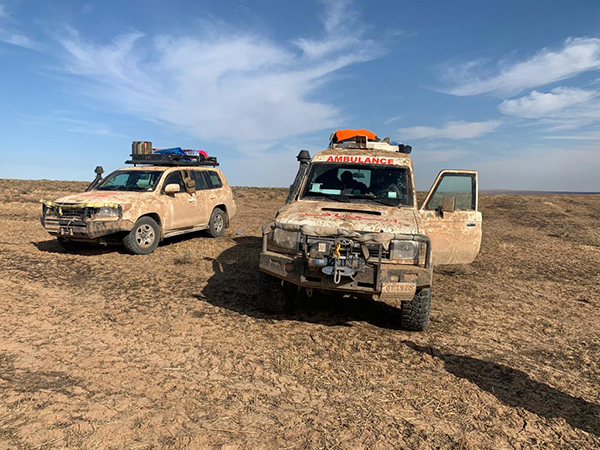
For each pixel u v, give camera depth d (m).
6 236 11.15
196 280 7.41
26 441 2.77
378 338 5.10
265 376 3.96
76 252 9.51
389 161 6.74
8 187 35.78
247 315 5.72
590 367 4.59
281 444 2.93
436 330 5.50
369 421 3.29
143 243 9.48
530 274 9.16
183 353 4.37
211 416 3.22
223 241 11.53
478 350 4.88
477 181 6.77
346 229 4.91
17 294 6.08
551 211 24.67
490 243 13.21
